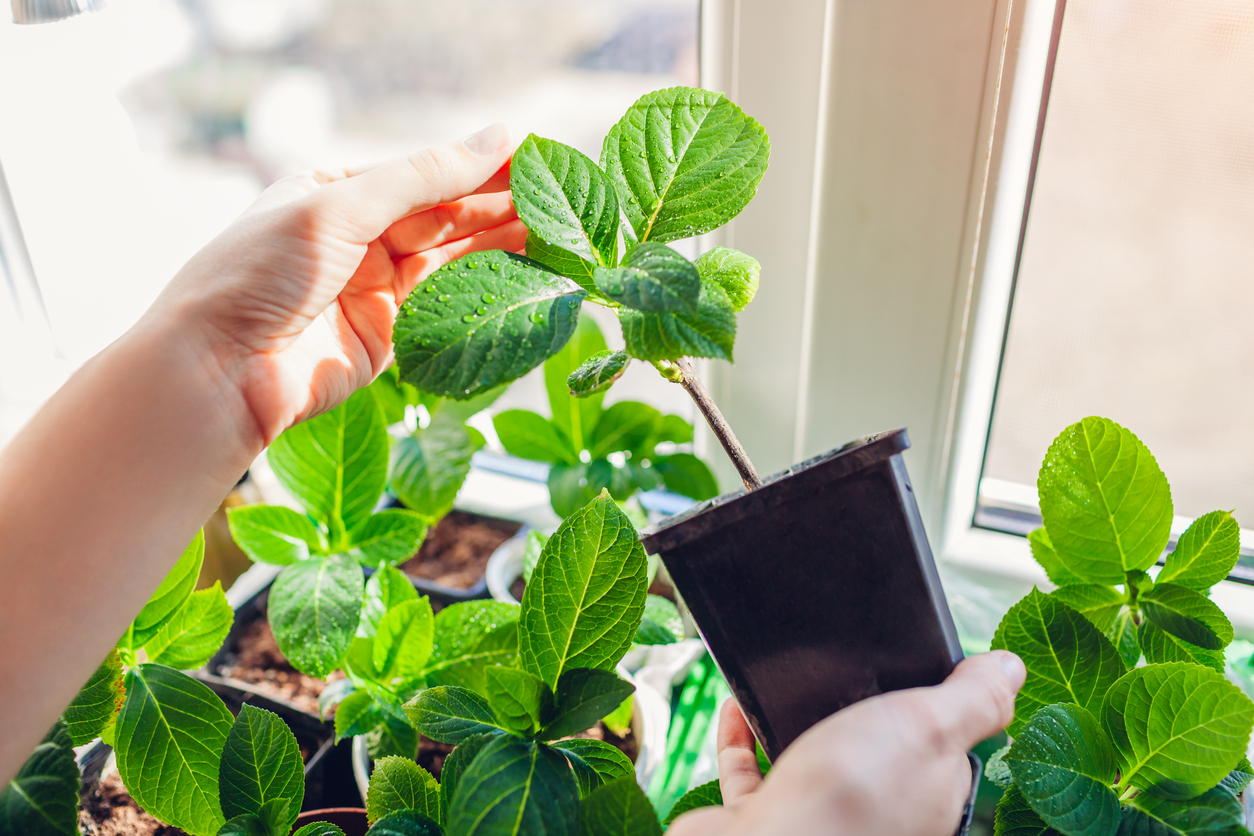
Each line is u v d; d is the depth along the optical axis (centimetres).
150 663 43
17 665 34
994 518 59
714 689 57
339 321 45
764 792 31
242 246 38
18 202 70
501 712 34
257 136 69
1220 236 49
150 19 66
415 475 56
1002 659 35
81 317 75
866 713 32
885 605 34
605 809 32
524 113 63
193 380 38
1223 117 47
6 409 78
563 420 58
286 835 37
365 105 67
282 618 47
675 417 57
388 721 47
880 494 33
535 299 33
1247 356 51
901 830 31
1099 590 41
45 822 34
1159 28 45
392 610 47
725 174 36
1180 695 35
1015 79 44
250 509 50
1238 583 54
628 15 58
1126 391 54
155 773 41
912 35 44
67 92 67
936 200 47
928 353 51
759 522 34
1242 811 35
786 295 53
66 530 35
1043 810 34
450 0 61
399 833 35
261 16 65
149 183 71
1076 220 51
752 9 47
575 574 36
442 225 46
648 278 31
